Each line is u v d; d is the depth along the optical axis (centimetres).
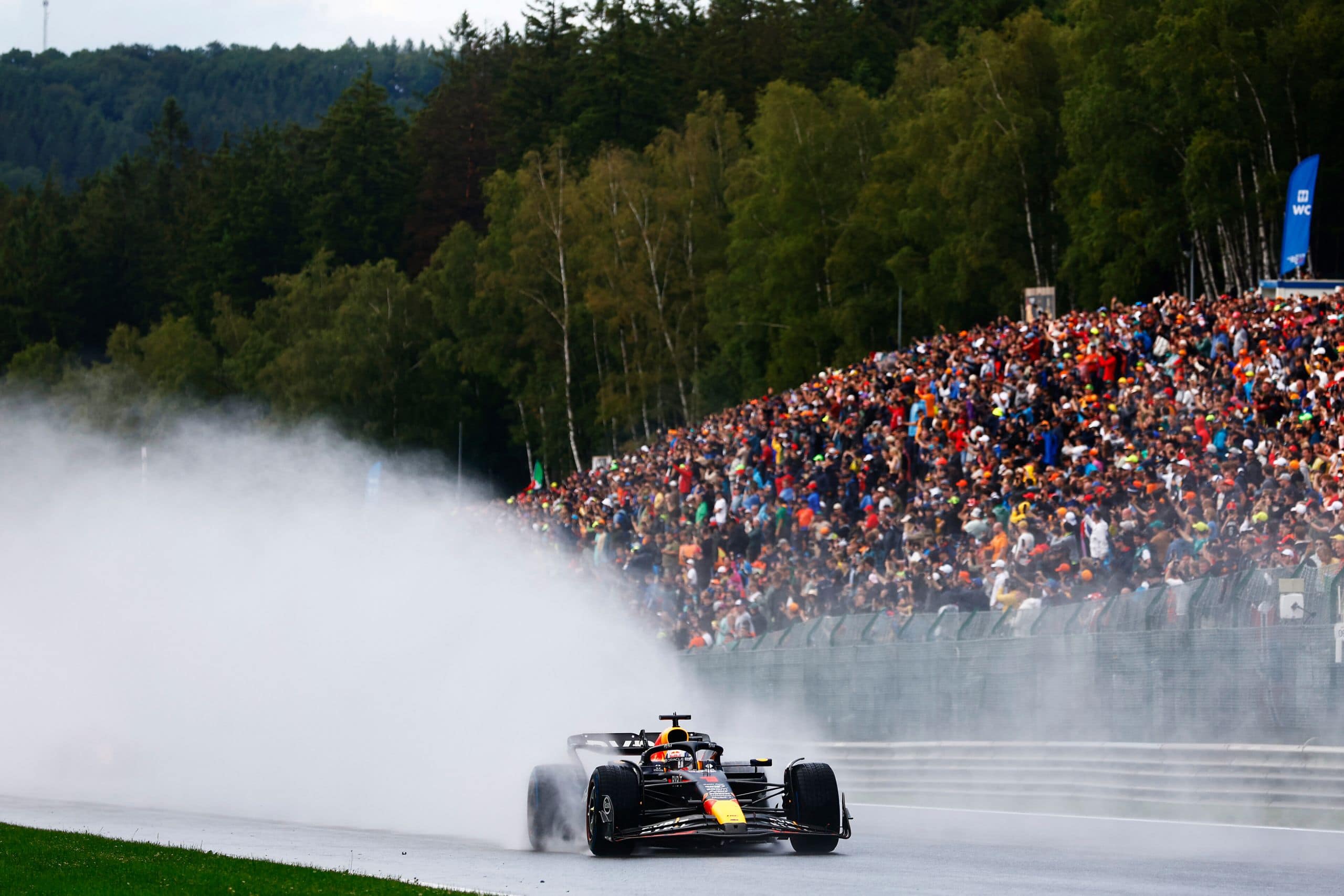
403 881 2384
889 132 16038
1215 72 11419
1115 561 4716
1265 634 3469
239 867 2550
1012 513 5500
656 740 3077
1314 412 5384
